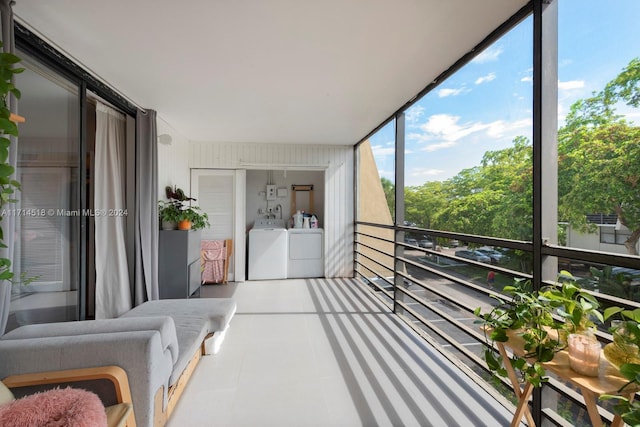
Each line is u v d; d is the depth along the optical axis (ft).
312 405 5.92
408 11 5.41
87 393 3.63
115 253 9.32
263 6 5.25
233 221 16.47
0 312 4.63
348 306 12.09
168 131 12.88
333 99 9.75
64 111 7.07
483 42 6.39
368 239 20.08
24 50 5.96
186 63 7.33
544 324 3.87
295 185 19.63
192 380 6.74
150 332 4.65
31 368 4.13
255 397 6.16
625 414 2.50
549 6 5.00
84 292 7.39
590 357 3.26
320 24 5.79
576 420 6.13
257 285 15.56
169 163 13.00
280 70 7.71
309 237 17.24
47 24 5.71
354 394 6.27
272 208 19.48
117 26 5.81
